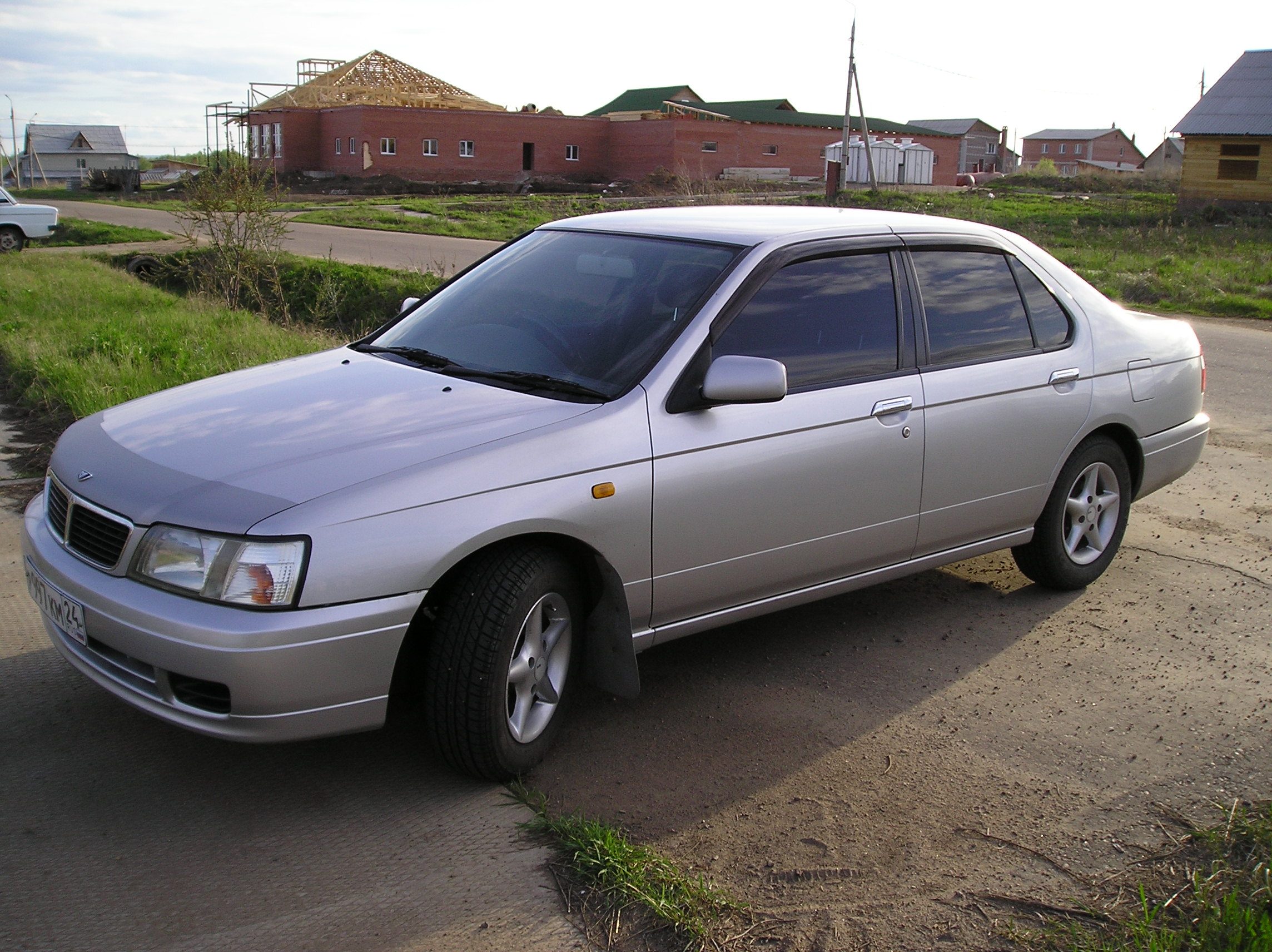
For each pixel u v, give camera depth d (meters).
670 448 3.38
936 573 5.29
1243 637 4.51
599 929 2.62
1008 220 32.25
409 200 46.06
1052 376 4.51
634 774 3.36
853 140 57.81
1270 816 3.09
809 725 3.70
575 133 60.38
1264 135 34.03
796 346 3.76
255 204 14.25
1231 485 6.75
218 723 2.84
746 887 2.81
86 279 15.65
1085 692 4.00
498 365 3.70
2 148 88.56
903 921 2.70
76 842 2.92
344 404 3.44
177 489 2.97
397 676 3.19
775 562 3.75
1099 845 3.04
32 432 7.17
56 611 3.16
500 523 3.02
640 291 3.76
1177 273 19.05
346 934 2.58
